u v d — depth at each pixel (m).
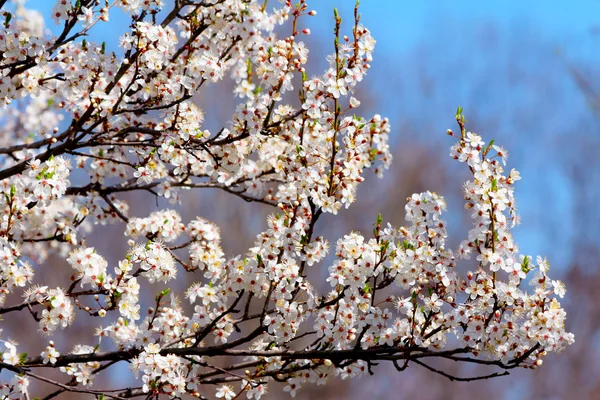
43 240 10.50
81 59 9.23
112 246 33.47
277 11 9.72
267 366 9.12
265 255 8.57
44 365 8.27
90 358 8.36
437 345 8.52
